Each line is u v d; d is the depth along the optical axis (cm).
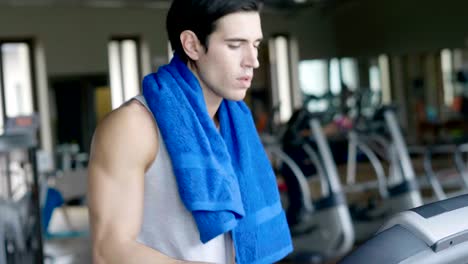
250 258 130
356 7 1557
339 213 512
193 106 122
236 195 123
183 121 120
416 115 1459
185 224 122
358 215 666
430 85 1462
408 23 1492
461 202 103
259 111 1533
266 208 134
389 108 595
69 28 1333
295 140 550
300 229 527
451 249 97
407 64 1497
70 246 670
